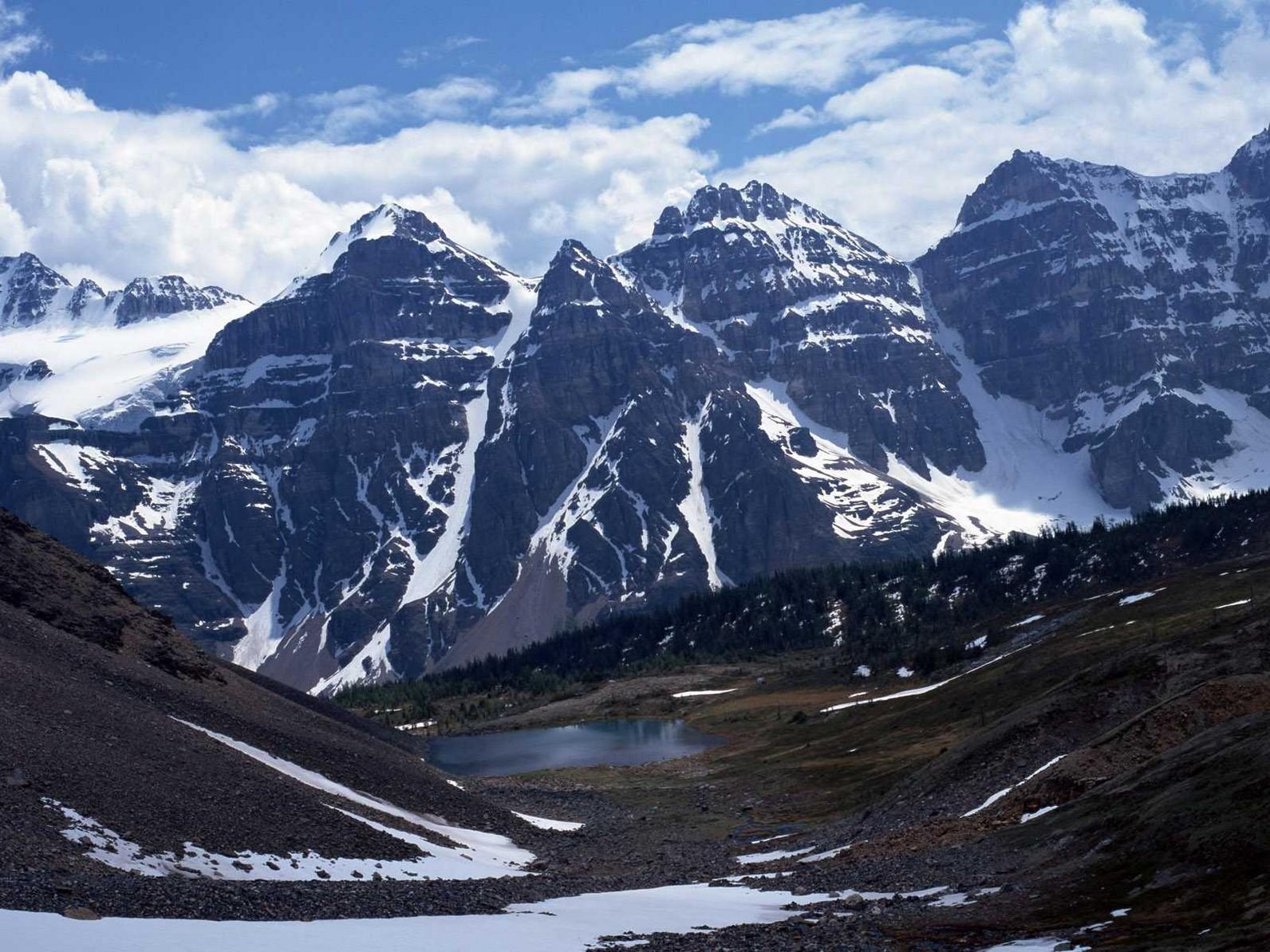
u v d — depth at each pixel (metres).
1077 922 54.88
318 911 63.41
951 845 81.06
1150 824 64.00
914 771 129.12
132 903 58.22
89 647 114.19
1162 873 57.88
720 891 81.38
